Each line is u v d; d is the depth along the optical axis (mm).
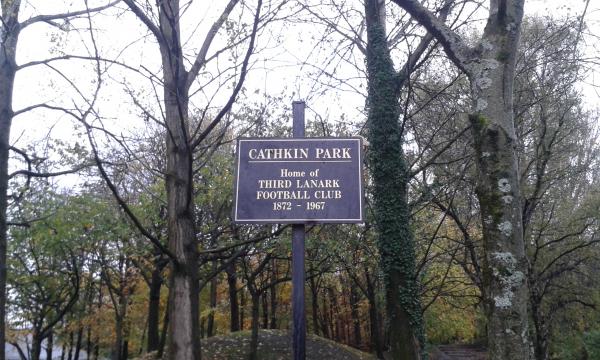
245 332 18438
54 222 14617
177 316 6406
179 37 7184
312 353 17047
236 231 15094
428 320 23391
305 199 6477
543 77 12891
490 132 5207
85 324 22438
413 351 9414
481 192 5160
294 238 6453
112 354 27531
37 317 18484
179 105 6336
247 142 6723
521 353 4656
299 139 6727
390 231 10039
